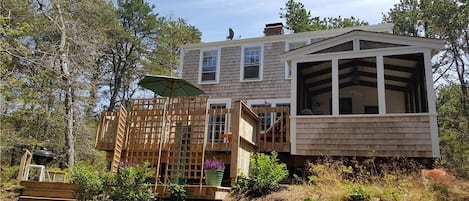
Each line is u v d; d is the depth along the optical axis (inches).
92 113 727.1
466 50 686.5
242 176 264.4
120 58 872.9
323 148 337.7
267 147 347.3
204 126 279.7
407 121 321.1
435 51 340.8
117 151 300.4
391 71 386.0
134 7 852.6
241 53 543.2
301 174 343.0
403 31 748.6
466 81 706.8
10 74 543.8
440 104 727.1
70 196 282.2
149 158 298.2
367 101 447.8
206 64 559.2
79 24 612.4
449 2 687.7
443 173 245.8
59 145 600.1
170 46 909.2
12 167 509.4
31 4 582.6
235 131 276.1
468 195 225.9
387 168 287.4
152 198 241.6
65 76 569.6
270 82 513.3
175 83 311.1
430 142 309.3
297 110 363.6
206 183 260.5
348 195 222.5
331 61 364.5
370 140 327.0
